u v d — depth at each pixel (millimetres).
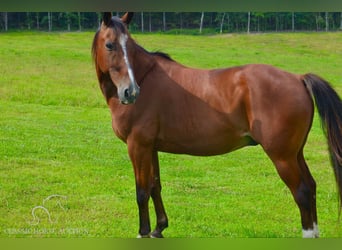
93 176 10414
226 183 10242
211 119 6215
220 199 9109
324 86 6090
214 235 7191
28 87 21688
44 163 11227
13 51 32344
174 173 10906
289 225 7676
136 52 6414
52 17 50844
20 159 11375
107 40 6105
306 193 5996
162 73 6449
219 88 6207
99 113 18031
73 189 9438
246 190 9742
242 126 6180
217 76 6305
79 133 14609
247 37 48469
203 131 6270
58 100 20000
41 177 10133
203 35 50500
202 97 6246
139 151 6422
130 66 6039
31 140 13297
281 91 5980
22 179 9930
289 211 8430
